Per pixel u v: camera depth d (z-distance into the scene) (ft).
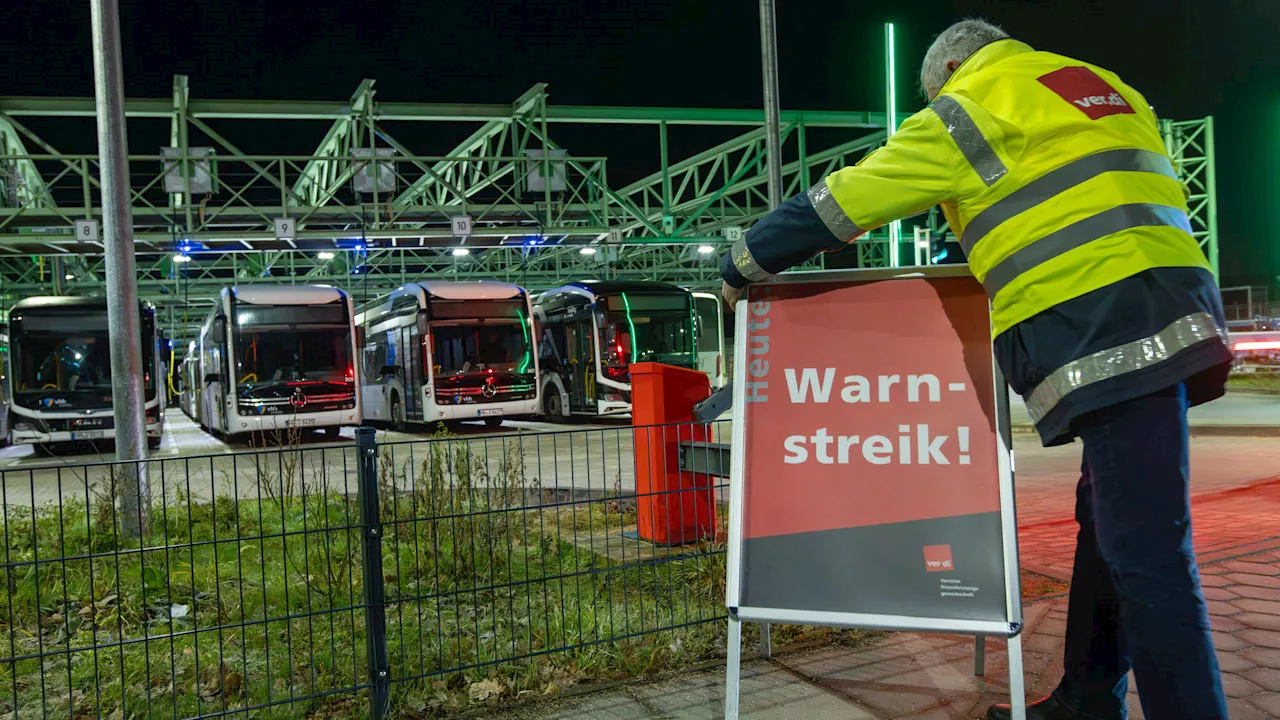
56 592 17.56
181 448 63.10
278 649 13.99
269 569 19.22
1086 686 9.68
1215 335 7.51
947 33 9.29
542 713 11.23
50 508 26.37
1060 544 19.97
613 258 111.45
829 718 10.74
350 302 65.62
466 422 84.48
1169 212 7.95
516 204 78.69
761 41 36.22
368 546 11.26
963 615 9.49
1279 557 17.74
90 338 62.49
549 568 18.47
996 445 9.82
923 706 11.03
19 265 120.16
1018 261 8.11
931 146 8.23
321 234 72.08
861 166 8.56
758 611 9.89
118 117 23.50
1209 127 105.81
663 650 13.09
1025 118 8.04
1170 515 7.68
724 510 16.72
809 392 10.44
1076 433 8.25
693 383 20.79
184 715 11.58
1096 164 7.89
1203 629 7.70
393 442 19.17
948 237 100.73
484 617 15.28
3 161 79.46
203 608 16.61
